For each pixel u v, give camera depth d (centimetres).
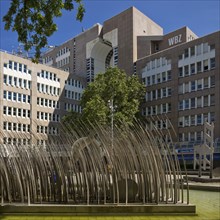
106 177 1299
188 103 6384
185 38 7394
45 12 1195
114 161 1247
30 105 6644
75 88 7819
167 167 1326
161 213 1188
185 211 1198
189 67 6425
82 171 1283
